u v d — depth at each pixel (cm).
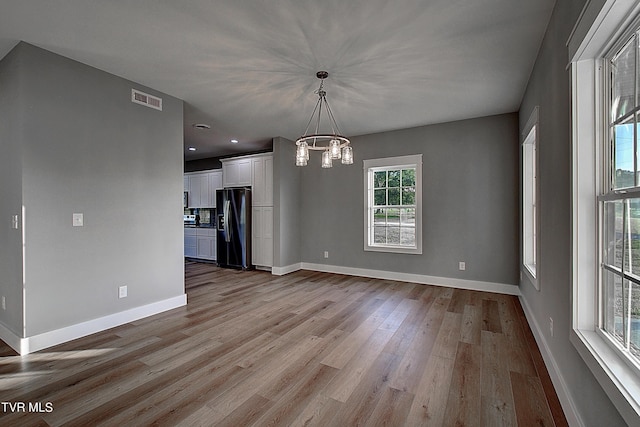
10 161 257
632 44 130
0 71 269
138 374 217
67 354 245
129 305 317
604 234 153
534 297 284
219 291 439
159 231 346
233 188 614
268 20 216
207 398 190
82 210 279
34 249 249
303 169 599
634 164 127
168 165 354
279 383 206
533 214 352
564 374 182
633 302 126
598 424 132
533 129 301
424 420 170
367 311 351
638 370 115
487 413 176
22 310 245
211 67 286
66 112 268
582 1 151
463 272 449
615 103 147
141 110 326
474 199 441
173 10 205
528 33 231
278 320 323
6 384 203
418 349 255
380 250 517
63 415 173
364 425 167
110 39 240
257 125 475
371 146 522
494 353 247
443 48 253
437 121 455
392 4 200
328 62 276
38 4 198
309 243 595
